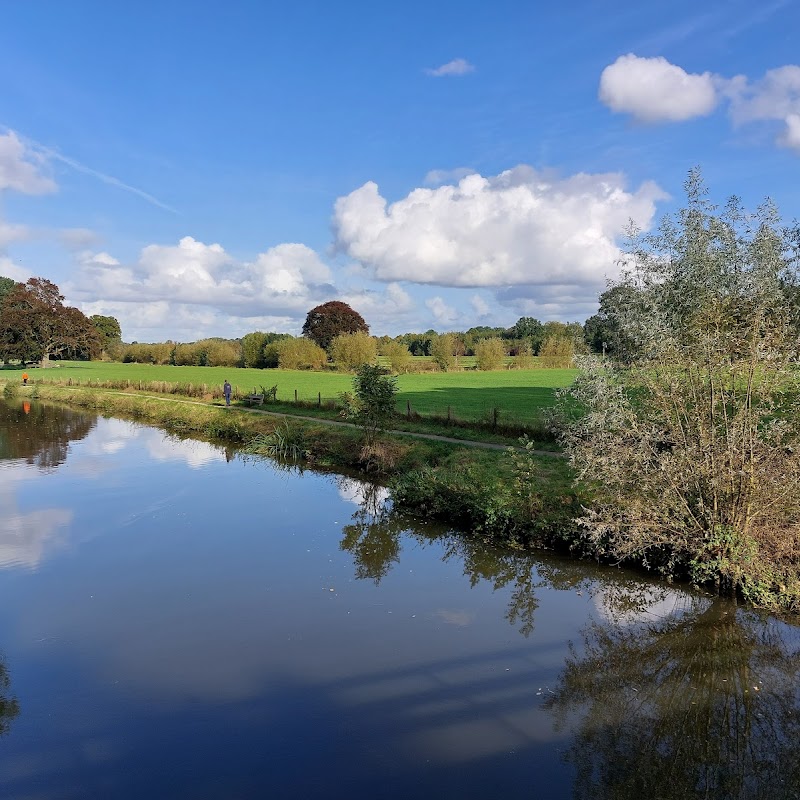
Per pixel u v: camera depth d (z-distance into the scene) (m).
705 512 11.16
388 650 9.36
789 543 10.66
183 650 9.37
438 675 8.66
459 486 15.77
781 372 10.34
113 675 8.68
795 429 10.66
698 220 11.34
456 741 7.24
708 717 7.75
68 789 6.52
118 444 28.72
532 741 7.25
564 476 15.88
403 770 6.72
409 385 50.75
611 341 12.62
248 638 9.73
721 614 10.32
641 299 11.59
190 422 33.84
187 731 7.44
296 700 8.05
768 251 10.48
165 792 6.46
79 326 92.94
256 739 7.27
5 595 11.42
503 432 23.42
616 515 12.15
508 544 13.86
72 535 14.93
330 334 102.25
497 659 9.12
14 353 85.69
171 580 12.13
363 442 22.78
